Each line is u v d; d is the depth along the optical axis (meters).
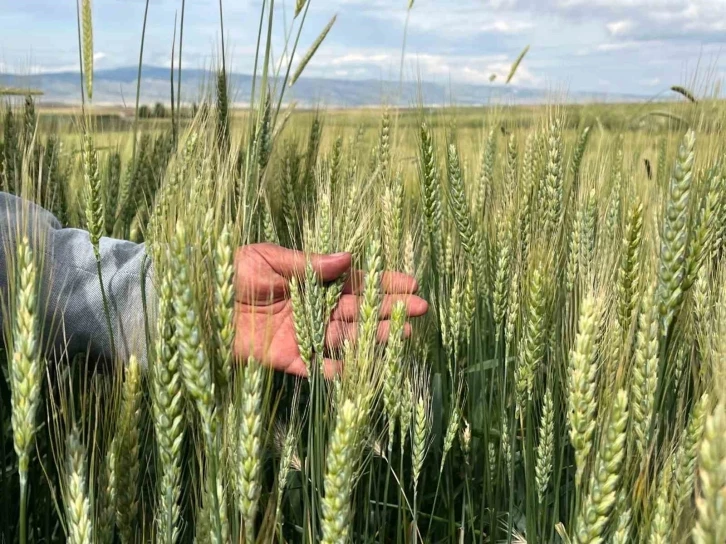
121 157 0.98
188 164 0.56
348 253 0.55
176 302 0.35
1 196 0.50
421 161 0.72
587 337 0.41
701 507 0.28
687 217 0.43
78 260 0.54
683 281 0.44
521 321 0.62
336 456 0.36
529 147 0.86
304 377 0.61
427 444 0.69
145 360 0.51
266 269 0.53
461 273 0.72
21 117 0.84
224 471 0.40
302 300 0.53
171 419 0.38
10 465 0.61
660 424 0.49
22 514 0.35
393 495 0.70
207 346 0.40
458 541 0.65
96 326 0.53
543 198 0.76
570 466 0.62
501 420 0.63
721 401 0.29
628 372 0.47
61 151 0.93
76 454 0.38
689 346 0.59
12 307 0.40
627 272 0.48
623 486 0.41
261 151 0.68
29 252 0.37
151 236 0.52
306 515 0.48
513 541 0.64
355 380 0.47
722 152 0.68
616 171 1.00
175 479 0.39
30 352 0.35
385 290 0.59
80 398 0.52
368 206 0.69
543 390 0.66
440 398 0.71
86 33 0.68
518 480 0.69
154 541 0.45
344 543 0.38
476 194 0.92
